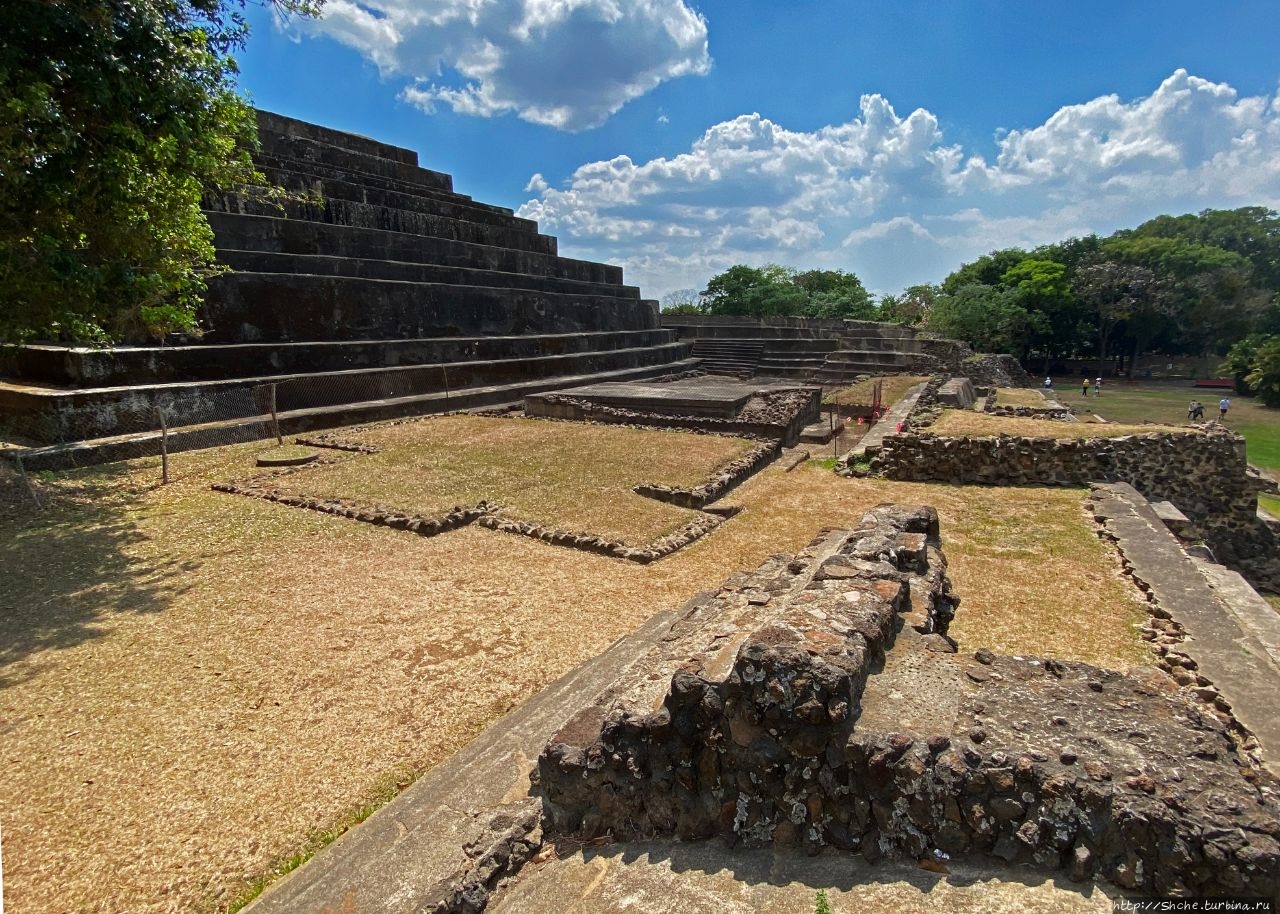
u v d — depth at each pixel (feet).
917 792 7.72
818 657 8.45
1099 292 142.92
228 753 13.08
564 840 9.54
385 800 11.88
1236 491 34.78
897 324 142.10
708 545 26.61
